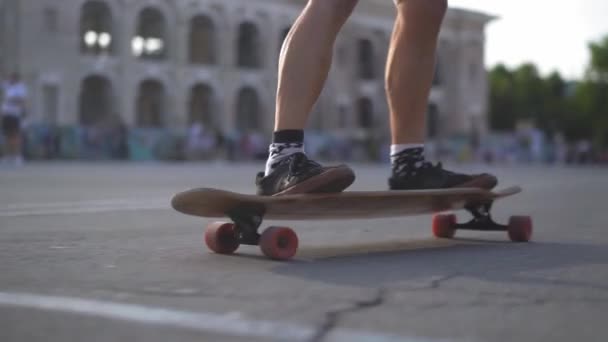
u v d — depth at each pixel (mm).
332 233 3848
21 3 39906
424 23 3230
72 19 41625
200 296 1891
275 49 50688
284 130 2727
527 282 2164
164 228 4109
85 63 42406
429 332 1500
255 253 2820
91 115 46375
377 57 56406
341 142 42000
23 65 40000
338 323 1568
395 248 3098
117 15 43844
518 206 6637
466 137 48969
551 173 23234
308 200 2500
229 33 48656
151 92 49250
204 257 2713
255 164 33531
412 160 3277
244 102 53875
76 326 1531
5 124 20891
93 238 3502
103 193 8117
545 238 3611
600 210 6062
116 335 1451
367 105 58156
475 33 60625
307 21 2805
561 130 80375
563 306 1809
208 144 35312
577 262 2633
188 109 52281
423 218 4844
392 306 1772
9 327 1528
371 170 23953
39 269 2393
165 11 45938
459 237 3635
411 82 3250
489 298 1898
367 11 55719
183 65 46594
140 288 2012
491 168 34531
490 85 83812
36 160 29453
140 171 17641
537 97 82688
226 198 2383
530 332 1522
